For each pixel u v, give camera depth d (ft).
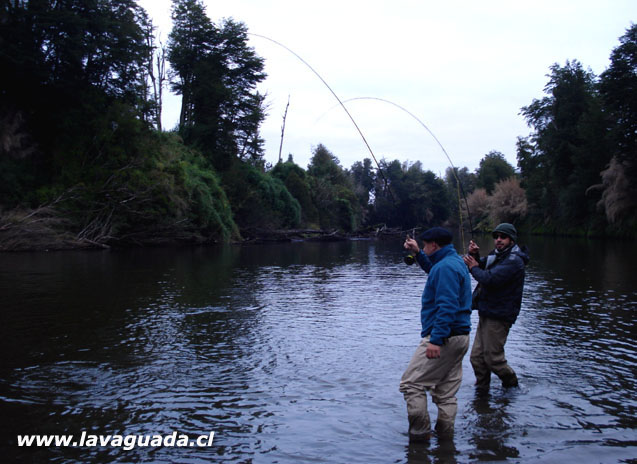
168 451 10.84
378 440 11.38
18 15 77.87
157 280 41.16
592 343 20.85
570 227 165.68
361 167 290.35
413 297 33.88
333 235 148.15
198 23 129.18
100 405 13.55
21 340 20.98
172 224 91.81
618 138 128.16
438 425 11.80
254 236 126.31
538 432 11.83
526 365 17.61
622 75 125.18
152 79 131.75
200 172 110.32
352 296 34.30
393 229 171.63
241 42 133.49
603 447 11.02
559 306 29.78
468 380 16.01
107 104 91.40
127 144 88.99
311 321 25.40
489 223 224.12
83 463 10.27
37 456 10.58
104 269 49.03
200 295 33.68
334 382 15.60
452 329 11.95
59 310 27.63
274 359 18.25
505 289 14.64
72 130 84.94
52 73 81.61
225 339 21.36
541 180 189.47
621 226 135.13
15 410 13.17
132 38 92.58
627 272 48.96
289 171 172.04
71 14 80.28
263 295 34.22
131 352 19.15
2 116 78.07
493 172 298.15
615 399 14.14
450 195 323.57
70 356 18.54
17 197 76.02
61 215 78.02
